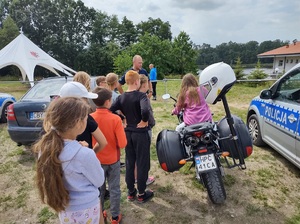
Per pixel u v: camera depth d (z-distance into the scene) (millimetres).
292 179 3422
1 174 3770
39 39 46781
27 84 18781
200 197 3039
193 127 2553
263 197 2992
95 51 46875
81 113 1382
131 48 48250
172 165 2676
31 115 4117
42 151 1337
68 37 49562
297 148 3221
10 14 44094
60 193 1336
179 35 46500
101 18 53375
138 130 2691
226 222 2580
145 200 2949
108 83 3305
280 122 3619
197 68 48281
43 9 45938
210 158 2490
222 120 2912
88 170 1412
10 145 5008
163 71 44031
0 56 13172
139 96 2635
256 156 4125
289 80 3637
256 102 4527
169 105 9070
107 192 3039
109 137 2299
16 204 3004
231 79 2582
